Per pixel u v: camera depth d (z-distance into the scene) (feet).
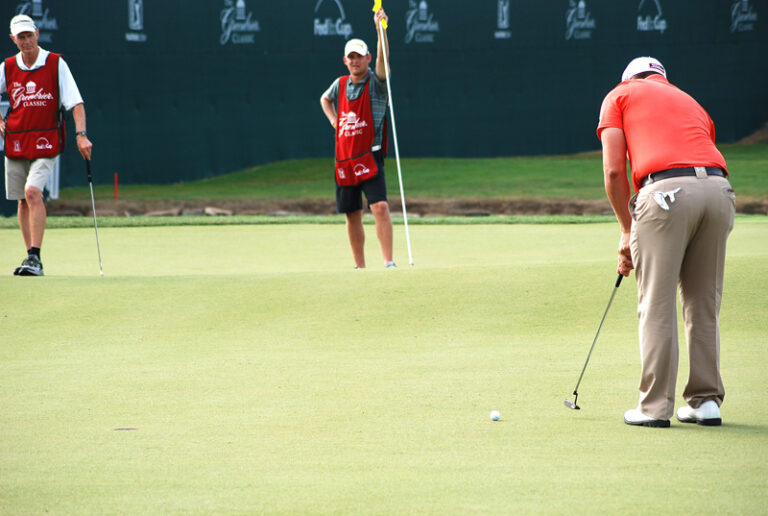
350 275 70.38
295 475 29.01
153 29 276.00
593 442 33.37
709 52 294.46
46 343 55.36
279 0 286.66
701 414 36.70
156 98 278.46
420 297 64.13
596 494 26.63
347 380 45.11
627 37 293.43
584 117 297.33
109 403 40.52
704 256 38.09
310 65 290.97
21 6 254.27
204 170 286.05
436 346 53.83
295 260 97.45
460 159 298.97
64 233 124.26
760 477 28.45
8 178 82.69
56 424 36.63
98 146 272.31
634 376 45.68
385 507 25.58
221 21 282.77
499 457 31.14
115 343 55.31
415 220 150.92
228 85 286.05
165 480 28.60
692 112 39.04
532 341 55.01
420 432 34.88
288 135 293.23
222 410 38.96
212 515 25.08
